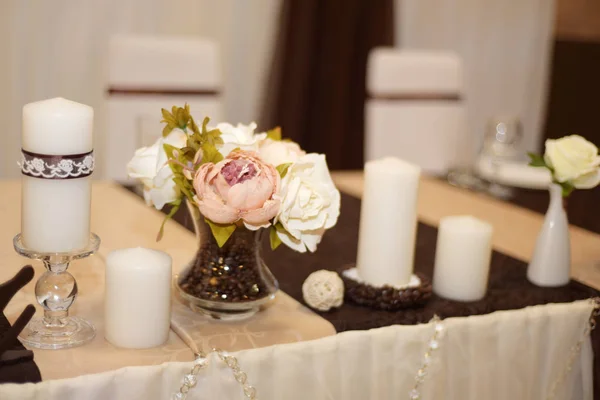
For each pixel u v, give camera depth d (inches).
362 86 126.4
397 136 94.1
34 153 36.2
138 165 41.5
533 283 52.4
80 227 37.7
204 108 85.6
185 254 53.0
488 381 47.3
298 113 122.0
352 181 78.2
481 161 81.0
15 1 105.0
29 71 108.2
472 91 142.2
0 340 35.9
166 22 114.5
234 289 42.0
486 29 139.9
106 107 82.4
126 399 36.8
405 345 44.1
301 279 50.5
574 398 50.6
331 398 42.4
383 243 46.3
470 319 46.1
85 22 109.8
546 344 49.1
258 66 121.8
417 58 94.6
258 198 38.0
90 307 43.7
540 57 145.3
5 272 47.3
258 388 40.1
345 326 43.6
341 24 122.0
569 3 139.4
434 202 70.9
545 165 51.5
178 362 38.2
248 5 118.8
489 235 48.3
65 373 36.1
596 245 61.4
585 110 137.6
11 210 60.2
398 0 129.7
